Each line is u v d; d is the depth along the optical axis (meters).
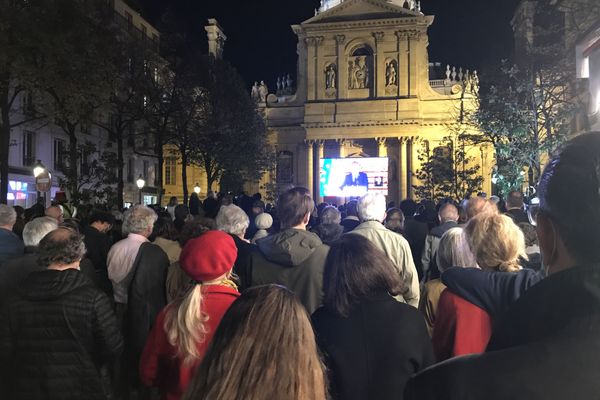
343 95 56.06
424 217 12.08
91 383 4.24
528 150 25.70
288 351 1.81
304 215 5.17
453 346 3.74
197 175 59.59
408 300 6.10
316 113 56.38
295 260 4.71
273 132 59.41
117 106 31.88
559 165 1.51
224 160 41.69
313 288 4.73
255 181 52.44
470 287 3.73
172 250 7.58
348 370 3.08
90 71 21.91
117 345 4.43
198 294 3.70
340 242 3.39
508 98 27.67
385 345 3.12
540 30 28.36
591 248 1.44
